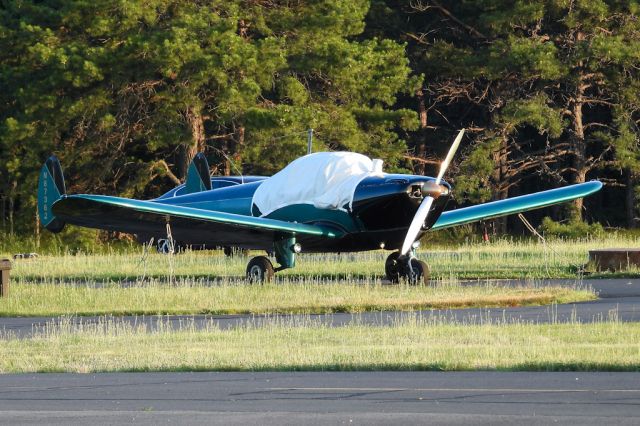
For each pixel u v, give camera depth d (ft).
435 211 274.36
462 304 220.02
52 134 535.19
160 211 258.57
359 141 550.36
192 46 506.89
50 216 321.52
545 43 558.56
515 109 556.51
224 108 518.37
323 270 316.60
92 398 121.08
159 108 528.22
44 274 326.44
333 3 558.15
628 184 617.21
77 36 547.49
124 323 202.39
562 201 308.81
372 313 211.61
